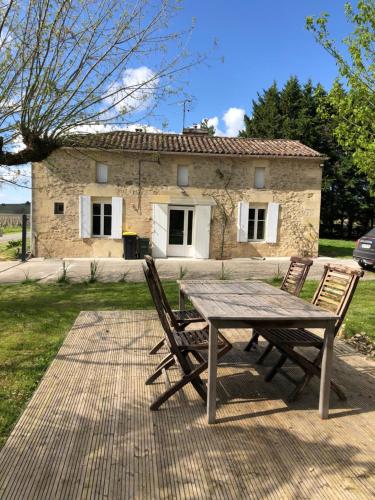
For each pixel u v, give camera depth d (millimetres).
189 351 3963
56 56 5297
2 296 8281
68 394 3703
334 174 30578
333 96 7859
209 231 16438
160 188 16172
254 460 2750
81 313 6793
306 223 17141
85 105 5941
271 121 32250
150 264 4074
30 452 2779
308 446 2939
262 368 4520
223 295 4191
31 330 5727
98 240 16047
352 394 3859
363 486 2494
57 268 12883
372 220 32375
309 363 3676
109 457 2742
